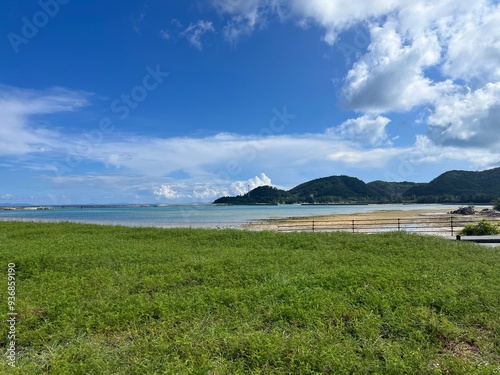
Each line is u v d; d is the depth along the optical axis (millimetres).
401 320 5926
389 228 32969
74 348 5031
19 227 22188
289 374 4395
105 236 17625
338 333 5453
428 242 14406
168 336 5426
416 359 4641
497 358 4941
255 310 6531
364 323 5781
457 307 6516
